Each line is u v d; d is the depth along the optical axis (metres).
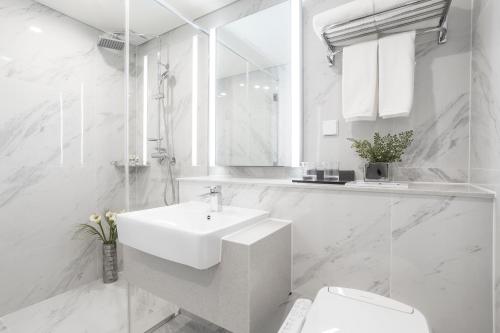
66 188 2.04
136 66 1.86
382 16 1.10
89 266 2.18
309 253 1.23
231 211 1.38
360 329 0.73
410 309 0.81
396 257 1.04
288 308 1.27
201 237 0.93
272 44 1.64
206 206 1.54
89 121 2.19
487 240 0.89
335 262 1.17
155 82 1.90
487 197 0.88
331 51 1.36
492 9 0.88
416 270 1.00
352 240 1.13
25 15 1.81
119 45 2.25
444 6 1.01
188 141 1.96
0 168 1.70
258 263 1.01
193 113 1.97
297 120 1.55
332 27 1.20
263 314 1.06
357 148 1.29
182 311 1.75
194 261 0.94
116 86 2.38
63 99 2.02
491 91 0.89
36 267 1.87
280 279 1.19
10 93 1.74
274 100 1.63
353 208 1.12
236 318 0.99
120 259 2.26
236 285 0.99
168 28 2.00
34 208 1.86
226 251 1.01
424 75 1.22
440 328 0.97
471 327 0.92
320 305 0.85
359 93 1.23
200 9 1.93
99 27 2.21
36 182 1.87
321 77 1.49
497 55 0.84
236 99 1.80
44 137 1.91
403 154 1.27
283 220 1.31
